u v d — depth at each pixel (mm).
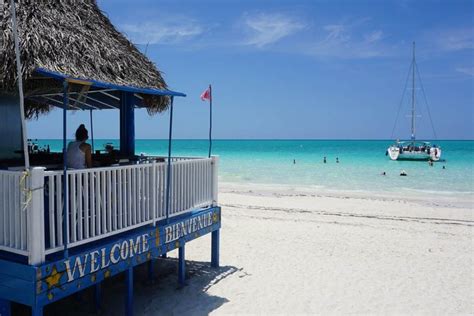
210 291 8344
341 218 16219
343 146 127125
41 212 5055
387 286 8844
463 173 36625
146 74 7133
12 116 7750
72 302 7711
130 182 6621
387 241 12656
